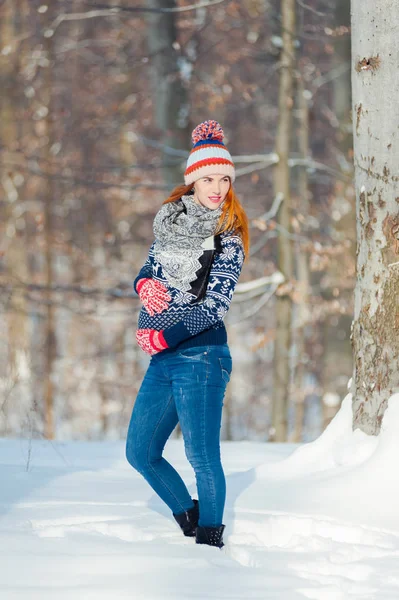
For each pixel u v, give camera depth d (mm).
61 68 19016
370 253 4910
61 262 22297
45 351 18031
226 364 3787
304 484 4703
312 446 5184
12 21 17594
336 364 14078
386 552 3738
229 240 3781
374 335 4883
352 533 4016
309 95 13602
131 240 15953
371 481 4512
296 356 15320
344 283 13461
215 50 15523
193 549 3654
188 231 3752
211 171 3818
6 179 19094
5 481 4977
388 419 4762
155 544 3719
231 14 14031
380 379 4848
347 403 5207
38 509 4277
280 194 12086
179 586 3180
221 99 14312
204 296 3738
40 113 17969
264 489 4754
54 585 3150
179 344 3734
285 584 3238
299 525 4090
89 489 4812
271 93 15766
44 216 17531
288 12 11805
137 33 16859
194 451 3744
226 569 3396
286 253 12062
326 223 16000
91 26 19062
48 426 13672
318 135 15906
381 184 4840
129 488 4863
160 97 12641
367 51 4871
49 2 15656
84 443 6797
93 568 3348
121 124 17578
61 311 21812
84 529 3936
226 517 4195
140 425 3908
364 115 4922
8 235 19562
